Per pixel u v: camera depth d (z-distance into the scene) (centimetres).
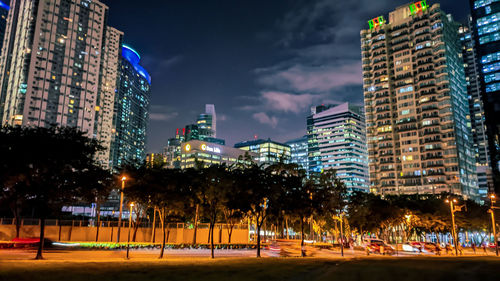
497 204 9275
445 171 17000
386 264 3061
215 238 7631
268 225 10294
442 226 8938
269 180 4412
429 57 18238
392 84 19638
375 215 8288
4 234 5822
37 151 3534
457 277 2173
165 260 3278
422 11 18925
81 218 10419
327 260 3516
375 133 19712
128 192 4653
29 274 1917
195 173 4819
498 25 17375
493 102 16675
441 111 17575
